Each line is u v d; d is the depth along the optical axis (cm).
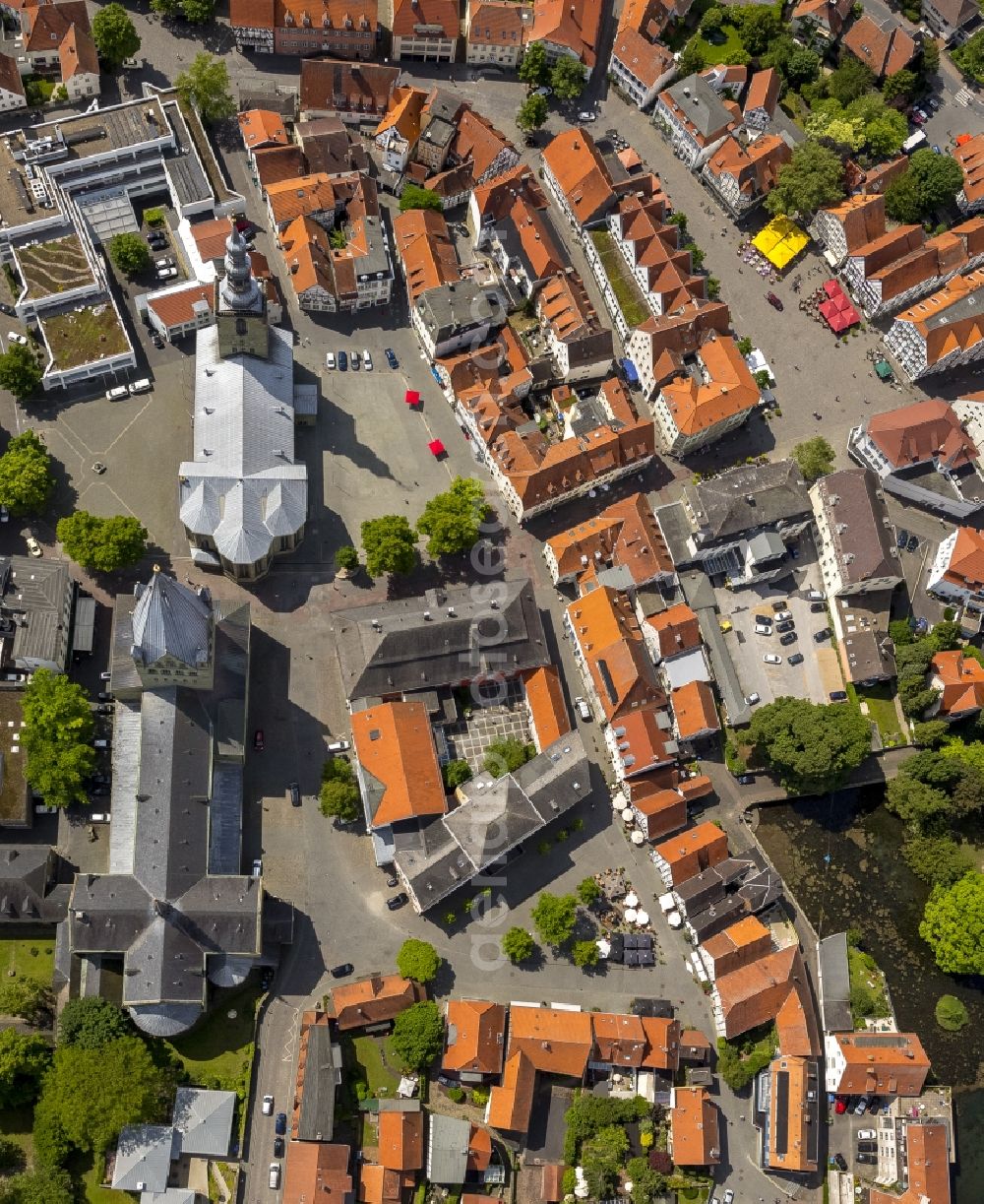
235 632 19112
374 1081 17962
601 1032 18162
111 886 17100
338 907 18825
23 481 19562
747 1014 18675
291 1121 17462
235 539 19400
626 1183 17988
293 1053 17950
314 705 19875
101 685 19462
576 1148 17950
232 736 18412
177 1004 17075
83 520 19512
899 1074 18588
